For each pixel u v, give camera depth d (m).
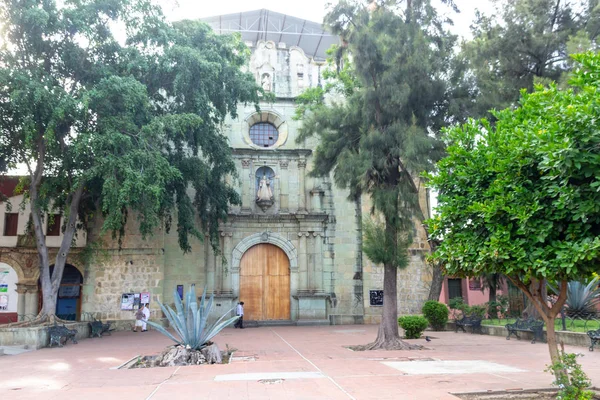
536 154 6.68
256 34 33.78
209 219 24.06
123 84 16.69
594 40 17.45
